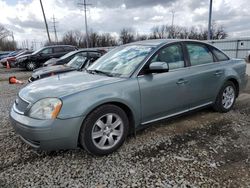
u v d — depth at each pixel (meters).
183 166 3.00
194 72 4.17
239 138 3.76
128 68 3.68
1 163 3.17
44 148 2.96
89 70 4.18
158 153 3.33
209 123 4.38
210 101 4.61
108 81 3.38
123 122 3.42
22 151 3.47
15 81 10.30
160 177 2.79
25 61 16.61
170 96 3.85
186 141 3.67
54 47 17.17
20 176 2.87
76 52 10.91
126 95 3.36
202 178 2.75
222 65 4.73
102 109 3.18
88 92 3.11
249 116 4.76
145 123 3.69
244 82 5.27
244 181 2.69
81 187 2.65
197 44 4.44
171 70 3.91
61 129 2.92
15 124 3.13
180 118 4.61
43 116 2.92
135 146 3.53
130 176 2.83
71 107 2.97
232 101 5.04
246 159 3.14
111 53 4.44
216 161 3.10
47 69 7.98
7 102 6.51
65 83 3.44
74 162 3.15
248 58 19.80
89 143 3.13
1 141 3.81
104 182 2.73
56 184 2.71
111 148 3.33
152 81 3.62
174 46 4.07
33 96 3.14
